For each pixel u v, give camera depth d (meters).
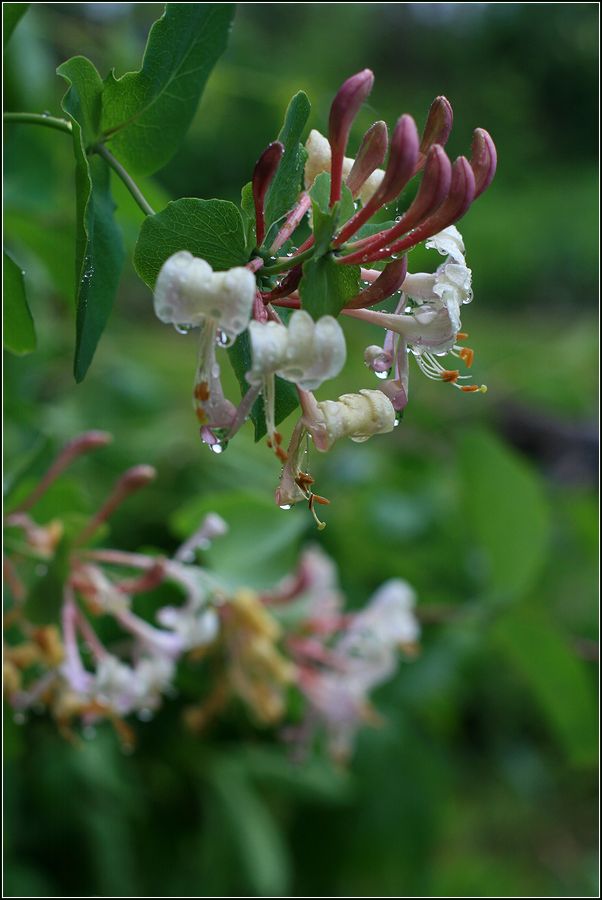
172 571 0.61
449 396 1.29
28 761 0.82
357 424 0.46
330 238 0.46
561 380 1.29
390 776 1.00
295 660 0.73
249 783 0.93
